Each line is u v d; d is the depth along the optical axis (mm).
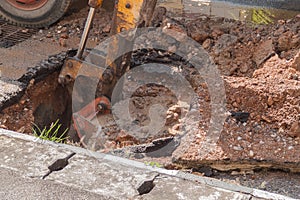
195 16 8812
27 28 8773
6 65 7426
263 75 7242
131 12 6348
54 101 7508
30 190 4234
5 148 4684
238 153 5844
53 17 8719
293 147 5980
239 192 4219
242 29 8219
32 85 7141
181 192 4211
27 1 8664
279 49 7652
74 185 4281
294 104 6422
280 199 4141
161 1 9344
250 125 6344
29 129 6668
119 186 4273
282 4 8977
